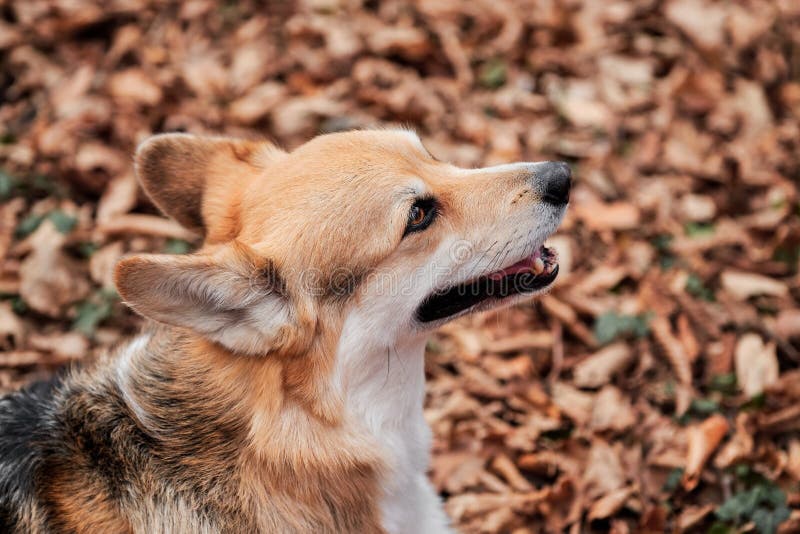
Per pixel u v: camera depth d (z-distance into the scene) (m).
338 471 0.84
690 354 1.04
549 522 0.95
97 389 0.86
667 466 0.97
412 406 0.87
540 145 1.22
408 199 0.85
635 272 1.10
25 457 0.83
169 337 0.86
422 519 0.89
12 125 1.23
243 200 0.86
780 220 1.13
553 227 0.88
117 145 1.18
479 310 0.89
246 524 0.83
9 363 1.04
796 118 1.23
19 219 1.14
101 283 1.09
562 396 1.03
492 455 0.99
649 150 1.21
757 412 0.99
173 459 0.83
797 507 0.93
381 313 0.84
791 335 1.04
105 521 0.82
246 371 0.83
